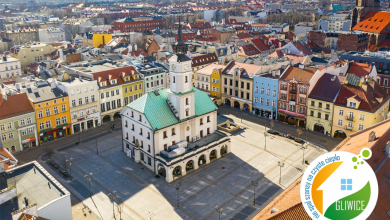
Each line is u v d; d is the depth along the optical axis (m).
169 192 76.75
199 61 159.00
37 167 59.81
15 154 96.06
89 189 77.94
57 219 50.50
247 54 191.38
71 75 120.12
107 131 111.50
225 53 182.88
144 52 197.50
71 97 106.38
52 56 190.50
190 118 88.62
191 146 88.25
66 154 95.81
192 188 78.12
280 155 93.00
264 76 121.25
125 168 87.62
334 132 103.75
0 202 51.22
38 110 99.62
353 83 103.06
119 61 145.75
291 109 113.69
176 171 82.94
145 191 77.31
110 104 118.00
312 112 107.75
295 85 110.62
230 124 114.69
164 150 84.94
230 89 131.50
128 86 122.00
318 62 158.50
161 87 133.50
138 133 88.00
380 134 57.34
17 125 96.19
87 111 111.69
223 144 92.38
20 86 107.25
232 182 80.31
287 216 42.72
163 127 82.81
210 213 69.25
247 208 70.62
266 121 118.19
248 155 93.38
